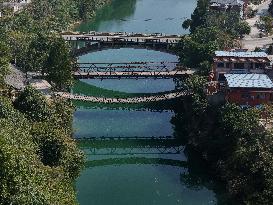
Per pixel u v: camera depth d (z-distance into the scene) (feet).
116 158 497.87
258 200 385.50
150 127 554.05
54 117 455.22
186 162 490.90
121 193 439.63
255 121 444.96
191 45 631.15
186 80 567.18
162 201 430.20
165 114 581.53
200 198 433.48
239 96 483.10
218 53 556.10
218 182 447.01
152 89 631.56
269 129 432.25
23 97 451.12
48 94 556.92
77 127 547.90
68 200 319.47
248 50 642.63
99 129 547.08
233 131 445.37
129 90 627.46
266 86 480.64
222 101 496.23
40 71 614.75
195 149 492.54
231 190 409.08
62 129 445.78
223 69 541.75
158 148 515.91
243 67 541.34
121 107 591.37
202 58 615.57
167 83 649.20
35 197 284.61
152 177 465.88
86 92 620.49
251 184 401.90
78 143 520.01
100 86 638.12
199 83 535.19
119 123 560.20
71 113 510.17
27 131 386.73
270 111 460.96
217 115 479.00
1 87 500.74
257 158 409.49
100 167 481.87
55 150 385.70
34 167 326.44
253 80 495.41
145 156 503.20
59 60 566.77
